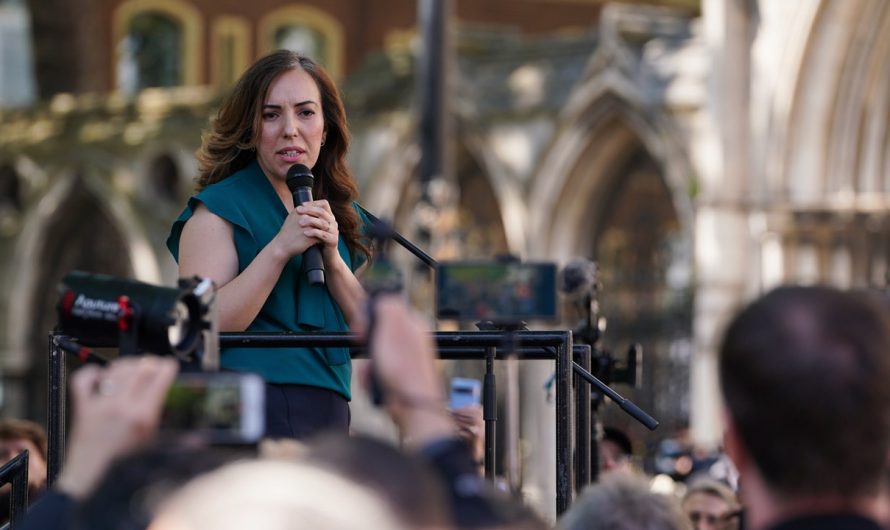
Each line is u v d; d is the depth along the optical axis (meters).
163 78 92.31
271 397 13.34
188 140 71.31
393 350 7.69
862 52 56.38
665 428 60.75
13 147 76.81
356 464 6.28
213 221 13.56
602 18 61.38
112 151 73.81
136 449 7.00
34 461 21.41
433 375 7.72
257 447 7.78
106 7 90.62
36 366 76.75
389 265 38.81
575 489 15.05
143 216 72.69
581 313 21.97
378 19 95.00
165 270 72.12
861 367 7.30
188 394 7.43
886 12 55.91
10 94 92.81
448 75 52.03
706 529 21.00
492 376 13.30
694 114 59.03
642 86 60.19
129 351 9.23
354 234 14.66
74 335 9.49
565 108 61.75
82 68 77.75
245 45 93.44
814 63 56.88
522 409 52.53
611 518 9.93
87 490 7.19
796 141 57.22
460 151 64.69
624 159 62.28
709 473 30.06
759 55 58.00
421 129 51.94
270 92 13.85
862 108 56.69
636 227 62.66
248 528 5.92
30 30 77.25
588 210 62.75
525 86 63.00
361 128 65.62
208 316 9.52
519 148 62.97
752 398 7.41
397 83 65.62
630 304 62.66
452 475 7.67
